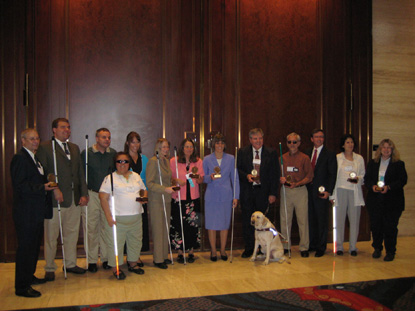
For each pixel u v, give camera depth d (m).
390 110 5.95
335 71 5.62
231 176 4.70
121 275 3.83
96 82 4.87
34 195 3.36
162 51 5.04
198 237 4.48
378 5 5.89
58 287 3.60
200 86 5.13
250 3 5.32
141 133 4.98
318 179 4.77
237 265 4.34
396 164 4.55
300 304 3.12
